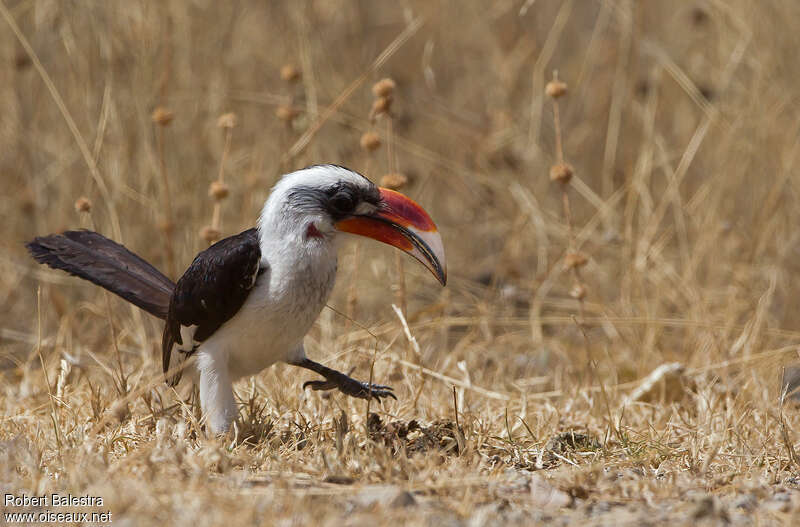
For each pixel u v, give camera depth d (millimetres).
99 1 13156
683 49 16312
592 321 11430
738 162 13789
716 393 9734
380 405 9133
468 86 17297
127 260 9320
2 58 14031
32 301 12859
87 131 13070
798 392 9945
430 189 15531
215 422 7906
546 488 6852
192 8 14438
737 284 12555
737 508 6699
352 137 14375
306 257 7832
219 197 10555
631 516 6434
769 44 14492
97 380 10008
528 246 14391
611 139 14438
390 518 6109
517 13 17469
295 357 8547
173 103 13688
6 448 7438
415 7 17219
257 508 6258
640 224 13562
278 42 15328
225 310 7832
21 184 13945
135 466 7000
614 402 9891
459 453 7805
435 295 13297
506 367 11438
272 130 14469
